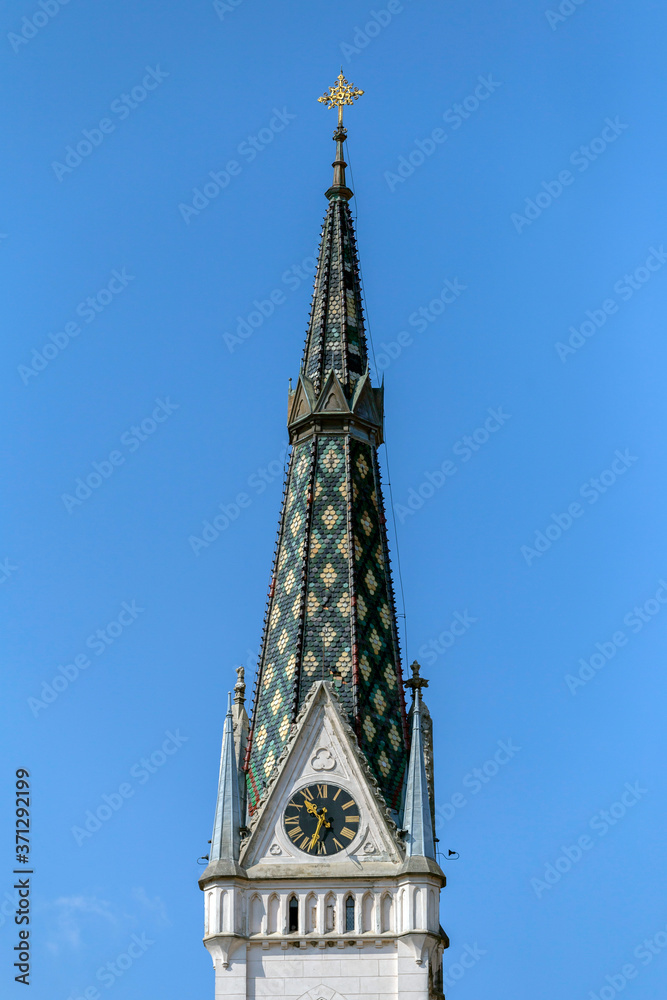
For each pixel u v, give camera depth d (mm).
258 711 98625
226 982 90375
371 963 90625
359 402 105562
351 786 94000
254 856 93000
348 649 98125
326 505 102688
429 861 92062
